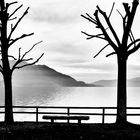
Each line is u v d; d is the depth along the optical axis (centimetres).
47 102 14000
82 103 13250
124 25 1362
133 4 1334
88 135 1106
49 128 1266
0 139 1074
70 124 1448
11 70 1500
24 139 1068
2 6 1469
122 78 1377
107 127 1290
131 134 1111
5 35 1473
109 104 12575
